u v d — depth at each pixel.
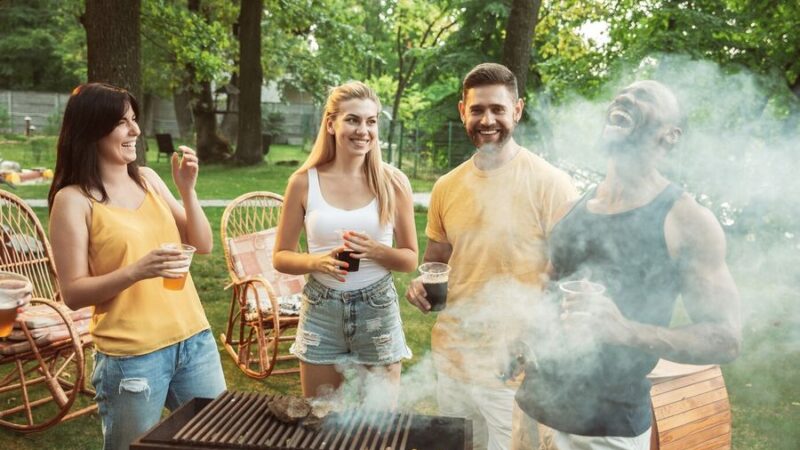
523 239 2.27
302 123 28.03
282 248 2.68
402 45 25.33
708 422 2.58
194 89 17.44
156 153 20.52
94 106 2.10
